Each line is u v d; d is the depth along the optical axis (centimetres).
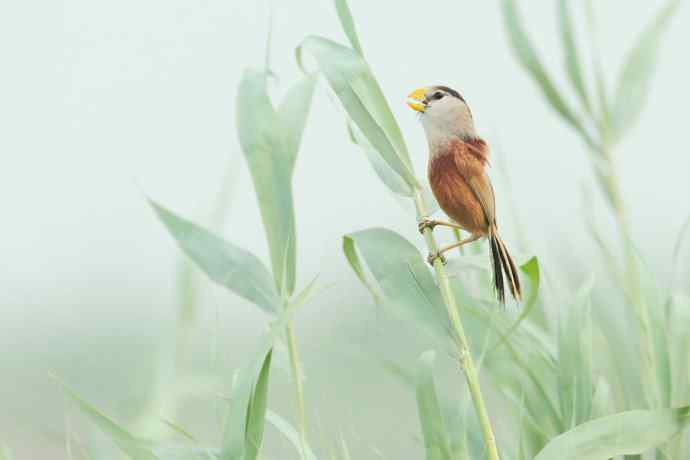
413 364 563
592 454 504
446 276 555
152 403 551
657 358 579
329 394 526
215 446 520
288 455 559
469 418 595
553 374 616
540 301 649
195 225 570
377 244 563
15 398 868
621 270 597
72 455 507
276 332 504
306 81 586
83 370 700
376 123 582
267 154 572
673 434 505
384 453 530
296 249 559
